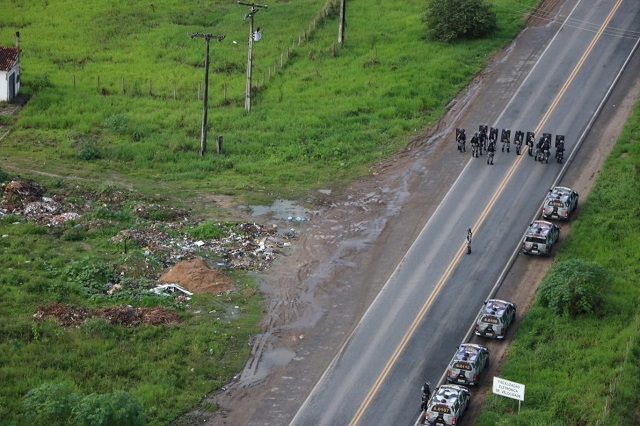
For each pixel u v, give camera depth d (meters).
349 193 119.25
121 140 132.62
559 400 79.31
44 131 134.38
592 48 153.62
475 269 100.69
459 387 78.56
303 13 179.12
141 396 78.81
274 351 87.88
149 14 180.00
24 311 89.25
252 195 118.50
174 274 98.06
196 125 137.12
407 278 99.62
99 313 89.62
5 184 113.19
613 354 85.56
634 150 123.19
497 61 152.62
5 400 76.25
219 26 174.75
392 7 178.75
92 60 161.00
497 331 88.38
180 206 114.50
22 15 178.62
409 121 137.00
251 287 97.81
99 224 107.06
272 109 141.75
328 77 151.50
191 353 86.12
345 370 85.31
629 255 102.50
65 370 81.69
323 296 96.81
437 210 113.06
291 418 78.75
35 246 101.25
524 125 133.00
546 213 108.69
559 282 93.00
